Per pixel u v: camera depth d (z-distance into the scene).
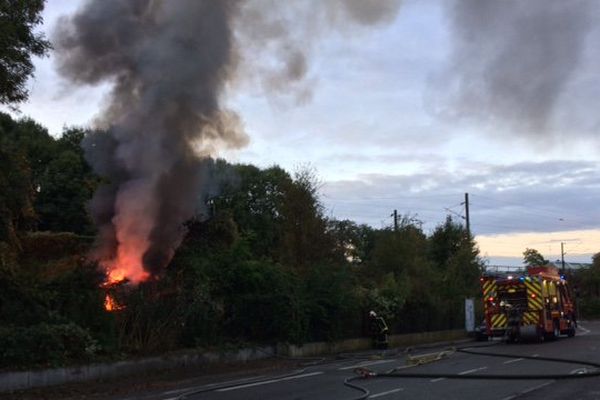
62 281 19.03
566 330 34.97
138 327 19.69
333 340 27.81
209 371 19.59
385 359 23.94
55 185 30.88
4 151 17.06
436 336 37.94
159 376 18.02
